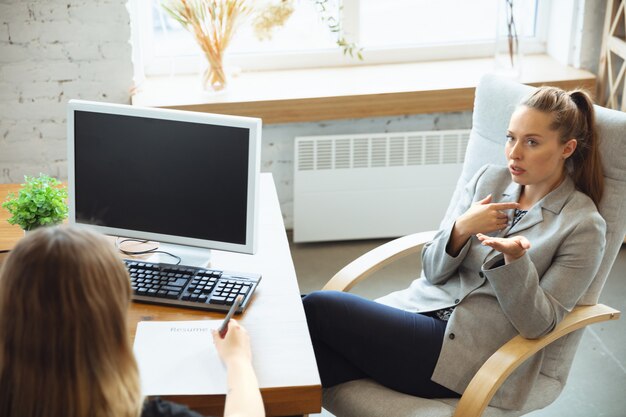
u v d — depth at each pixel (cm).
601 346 284
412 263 342
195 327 170
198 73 350
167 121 184
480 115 232
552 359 205
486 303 201
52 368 105
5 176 330
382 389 199
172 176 187
